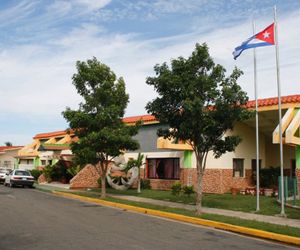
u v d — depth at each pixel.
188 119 15.32
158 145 25.59
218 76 15.92
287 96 22.70
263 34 16.48
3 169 41.22
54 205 18.86
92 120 23.25
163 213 16.33
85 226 12.54
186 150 26.64
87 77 23.33
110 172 30.44
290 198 19.52
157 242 10.32
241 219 14.41
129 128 24.22
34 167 47.03
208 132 15.84
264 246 10.57
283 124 20.95
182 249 9.56
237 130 26.80
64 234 10.96
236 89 15.67
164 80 15.51
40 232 11.18
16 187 33.34
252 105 23.56
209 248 9.88
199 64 15.84
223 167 26.06
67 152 41.28
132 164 27.47
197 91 15.45
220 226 13.51
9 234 10.80
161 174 29.98
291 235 11.48
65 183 37.69
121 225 13.15
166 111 16.19
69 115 23.38
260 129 27.83
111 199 21.72
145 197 23.56
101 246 9.48
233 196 23.41
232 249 9.92
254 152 27.89
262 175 26.77
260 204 19.14
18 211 15.85
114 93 23.97
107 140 22.92
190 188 22.73
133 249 9.25
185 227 13.40
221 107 15.40
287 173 27.20
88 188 30.64
